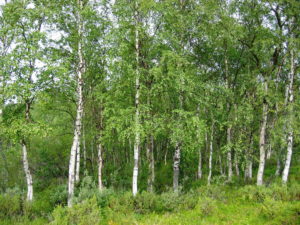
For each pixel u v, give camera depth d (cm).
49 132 1176
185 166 1933
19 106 1250
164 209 1006
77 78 1265
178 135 1166
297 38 1224
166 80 1202
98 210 863
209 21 1402
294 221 709
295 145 1658
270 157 2178
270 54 1270
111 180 1769
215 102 1420
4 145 1312
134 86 1248
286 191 1036
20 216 972
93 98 1457
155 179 1806
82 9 1173
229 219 836
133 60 1212
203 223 807
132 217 884
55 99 1340
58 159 2273
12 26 1152
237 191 1206
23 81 1084
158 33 1202
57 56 1117
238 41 1422
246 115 1284
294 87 1442
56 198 1321
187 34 1414
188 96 1315
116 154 2405
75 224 791
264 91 1220
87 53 1261
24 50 1096
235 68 1667
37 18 1214
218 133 1684
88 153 2561
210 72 1652
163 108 1393
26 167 1248
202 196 1132
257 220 799
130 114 1134
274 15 1311
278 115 1312
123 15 1196
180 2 1409
